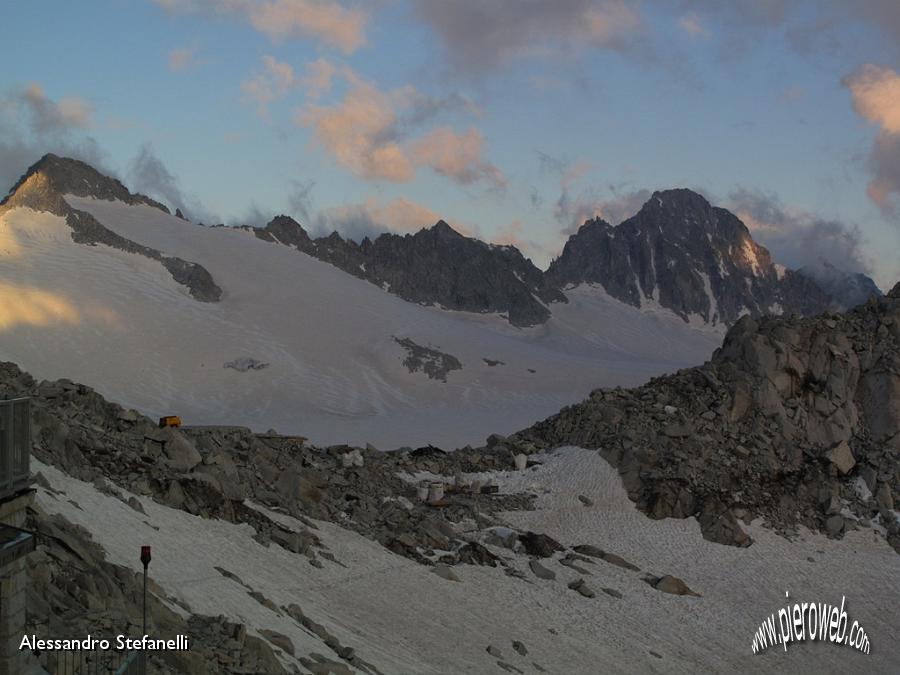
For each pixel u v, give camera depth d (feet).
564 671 153.79
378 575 168.55
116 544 124.67
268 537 165.48
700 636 177.99
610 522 215.92
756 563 209.05
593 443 244.22
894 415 244.22
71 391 177.78
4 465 77.20
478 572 183.62
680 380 258.78
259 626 120.78
